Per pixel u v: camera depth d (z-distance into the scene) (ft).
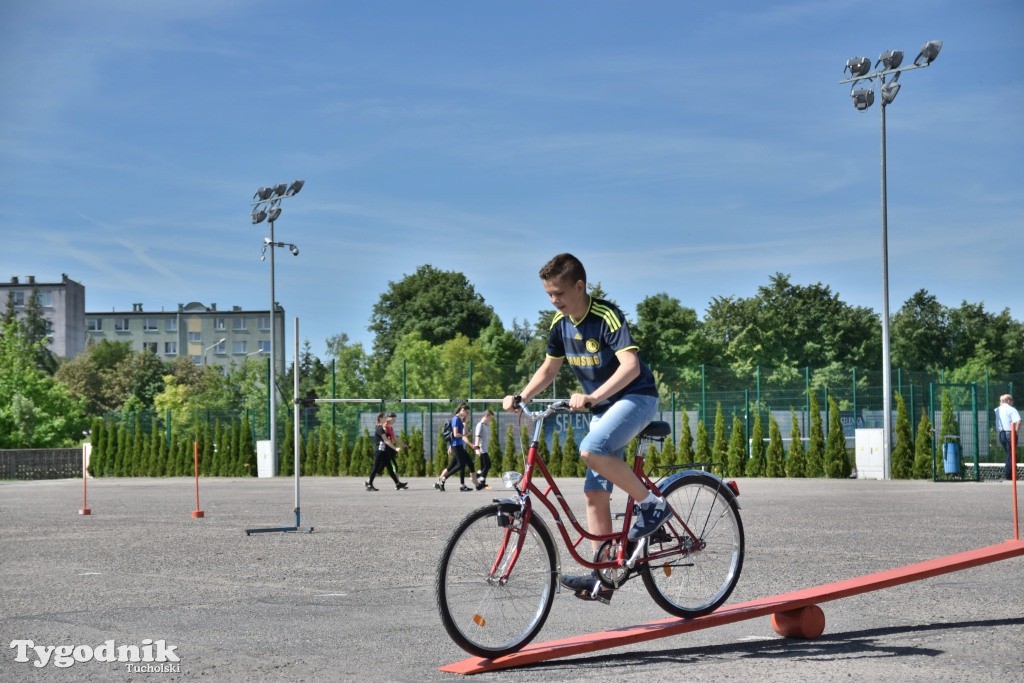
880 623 21.85
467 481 102.22
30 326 394.93
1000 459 99.60
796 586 26.86
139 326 496.23
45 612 24.25
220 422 146.72
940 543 36.50
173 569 31.83
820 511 51.52
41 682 17.48
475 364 264.52
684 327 252.42
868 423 118.52
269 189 130.21
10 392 207.92
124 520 53.31
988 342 288.10
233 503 67.62
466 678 17.38
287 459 130.41
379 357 317.22
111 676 17.84
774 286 271.28
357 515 53.78
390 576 29.84
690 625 19.16
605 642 18.51
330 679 17.43
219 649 19.94
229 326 492.95
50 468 165.27
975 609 23.36
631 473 19.81
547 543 19.22
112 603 25.46
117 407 355.15
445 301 317.83
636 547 20.02
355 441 126.72
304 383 293.02
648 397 20.06
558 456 109.40
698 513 21.29
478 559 18.39
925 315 289.74
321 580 29.12
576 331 20.07
